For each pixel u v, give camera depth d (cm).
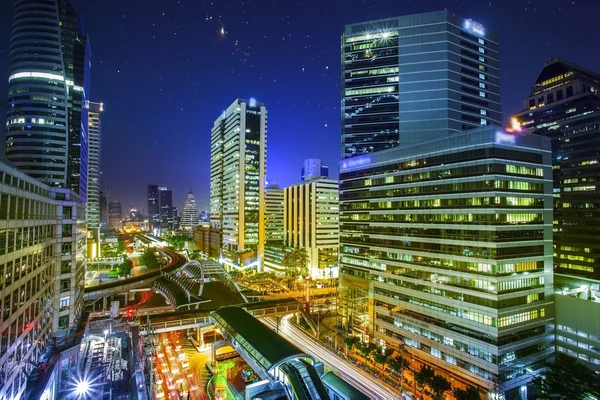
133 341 8144
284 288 16750
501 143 7600
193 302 12362
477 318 7531
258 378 8119
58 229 8231
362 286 10806
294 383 6341
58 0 18812
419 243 9056
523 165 7869
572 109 13650
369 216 10831
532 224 7856
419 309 8906
